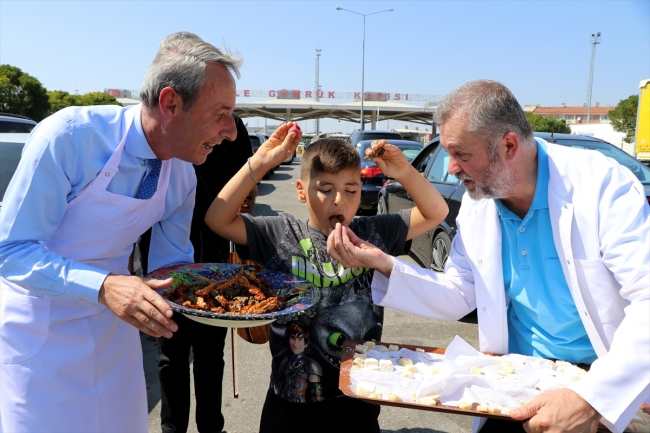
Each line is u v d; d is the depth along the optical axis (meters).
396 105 78.50
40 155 1.52
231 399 3.34
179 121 1.57
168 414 2.64
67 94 45.28
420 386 1.46
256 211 11.71
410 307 1.92
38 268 1.50
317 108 76.75
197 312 1.47
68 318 1.68
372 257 1.84
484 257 1.82
